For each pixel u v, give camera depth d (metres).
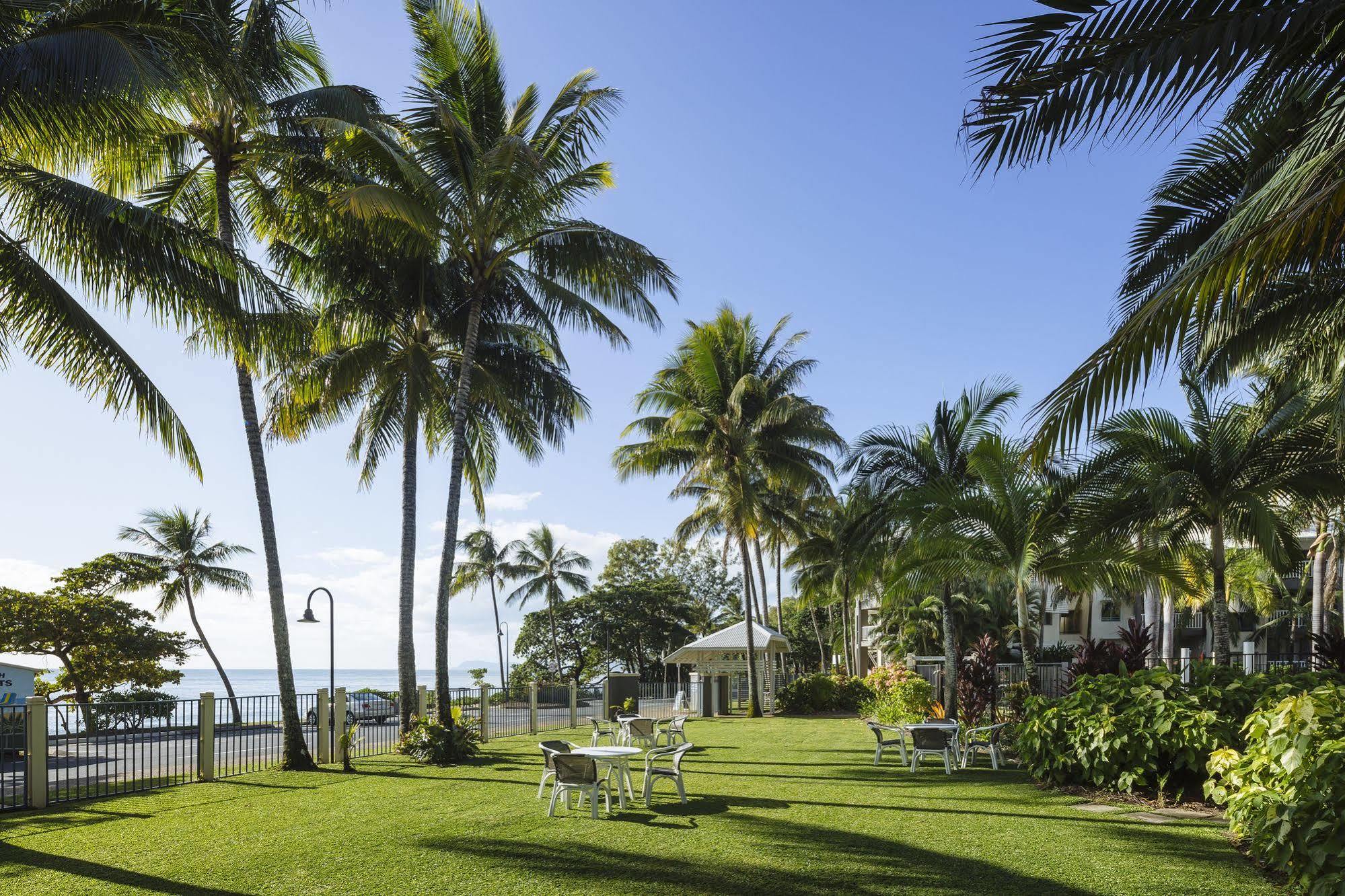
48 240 9.86
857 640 47.41
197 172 14.60
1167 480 13.77
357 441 19.38
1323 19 4.84
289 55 15.29
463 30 16.52
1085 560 15.21
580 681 56.41
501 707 23.11
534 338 19.38
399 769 14.01
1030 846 7.55
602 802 10.47
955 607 40.75
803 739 19.12
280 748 18.66
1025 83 5.23
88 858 7.72
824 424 28.14
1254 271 4.48
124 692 33.56
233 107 11.30
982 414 18.88
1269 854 6.03
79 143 9.77
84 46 7.98
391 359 17.23
